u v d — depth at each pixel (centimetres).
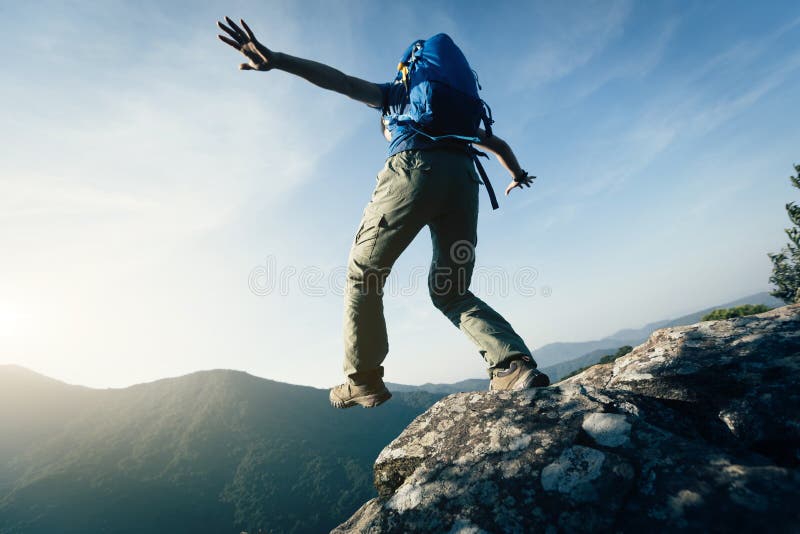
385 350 175
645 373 141
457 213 170
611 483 91
